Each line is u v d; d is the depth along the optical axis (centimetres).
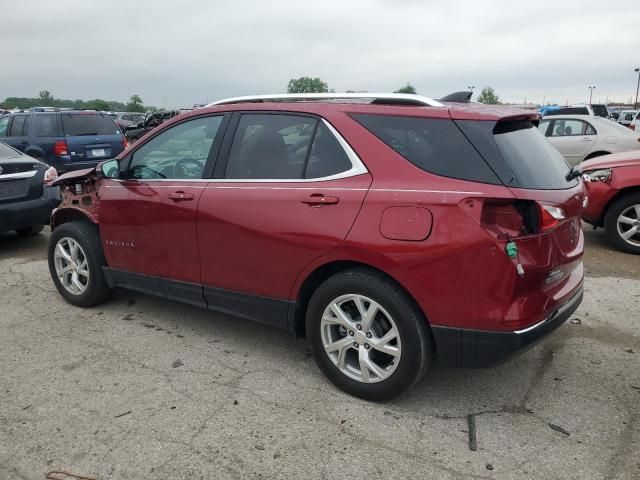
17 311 491
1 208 659
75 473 276
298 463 282
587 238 746
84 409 332
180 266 409
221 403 338
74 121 1138
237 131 384
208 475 275
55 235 495
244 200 363
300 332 368
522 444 296
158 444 298
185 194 394
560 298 313
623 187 648
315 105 354
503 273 283
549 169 324
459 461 283
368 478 271
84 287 486
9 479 272
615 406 332
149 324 459
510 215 284
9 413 328
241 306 382
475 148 297
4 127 1167
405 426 313
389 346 320
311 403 337
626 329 441
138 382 364
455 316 296
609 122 1193
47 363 391
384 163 317
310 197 334
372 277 318
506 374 372
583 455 287
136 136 1942
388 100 339
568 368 379
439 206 292
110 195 447
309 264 337
